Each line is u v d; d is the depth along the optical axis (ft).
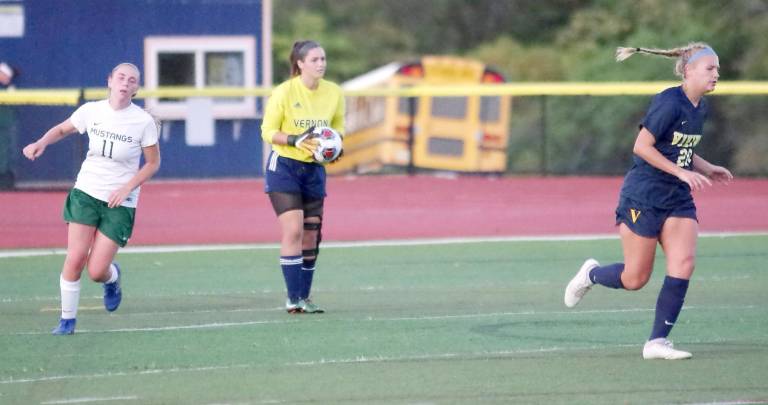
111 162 113.39
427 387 92.58
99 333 116.16
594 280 109.70
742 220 223.92
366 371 98.58
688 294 140.46
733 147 351.87
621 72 464.65
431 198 268.21
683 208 101.09
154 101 302.66
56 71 307.78
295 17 554.05
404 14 567.59
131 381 95.14
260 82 316.81
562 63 505.66
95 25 309.01
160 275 157.99
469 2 561.84
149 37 311.68
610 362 101.65
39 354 105.91
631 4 499.51
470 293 142.41
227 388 92.48
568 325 120.06
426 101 344.49
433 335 114.73
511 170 340.18
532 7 556.51
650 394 89.92
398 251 182.19
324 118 125.80
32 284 150.82
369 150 346.33
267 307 132.46
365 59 552.00
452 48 556.92
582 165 376.27
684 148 100.63
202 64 314.14
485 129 345.31
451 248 185.57
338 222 220.64
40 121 290.76
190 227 213.87
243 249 184.65
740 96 351.46
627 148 374.84
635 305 132.87
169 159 304.71
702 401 87.71
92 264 115.34
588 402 87.56
